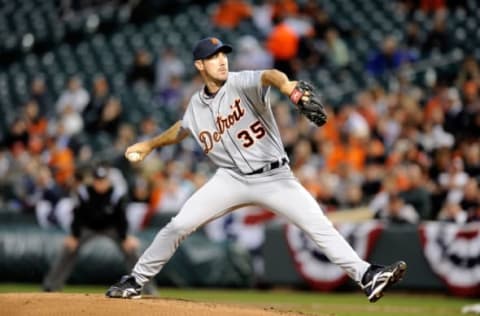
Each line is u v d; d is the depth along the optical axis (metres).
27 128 64.69
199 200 23.66
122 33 81.12
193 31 77.12
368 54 67.31
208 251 46.16
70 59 79.81
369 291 22.89
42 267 46.12
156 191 50.28
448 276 40.22
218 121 23.27
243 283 46.19
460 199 42.25
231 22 75.00
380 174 47.66
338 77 64.12
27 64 81.19
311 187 46.75
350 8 73.19
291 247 44.75
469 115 48.56
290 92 20.91
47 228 47.62
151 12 82.38
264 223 47.59
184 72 70.75
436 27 63.06
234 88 22.89
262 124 23.00
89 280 45.66
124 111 66.31
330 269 43.41
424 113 53.12
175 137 24.80
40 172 53.09
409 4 70.69
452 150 47.88
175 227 23.75
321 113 20.67
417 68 60.62
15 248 46.38
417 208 43.00
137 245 38.94
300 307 35.84
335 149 50.91
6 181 59.12
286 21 64.81
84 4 86.62
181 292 44.25
